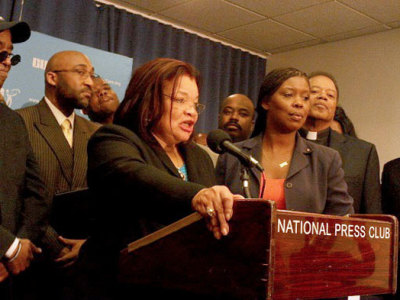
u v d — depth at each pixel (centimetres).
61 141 209
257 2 418
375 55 462
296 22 456
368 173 207
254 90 548
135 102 119
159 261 91
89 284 110
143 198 93
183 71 119
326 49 504
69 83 221
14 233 157
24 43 284
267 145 165
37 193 174
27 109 214
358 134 461
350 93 475
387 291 104
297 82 161
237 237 80
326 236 90
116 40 445
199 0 425
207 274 83
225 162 167
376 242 102
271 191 153
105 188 102
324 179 153
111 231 111
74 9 412
